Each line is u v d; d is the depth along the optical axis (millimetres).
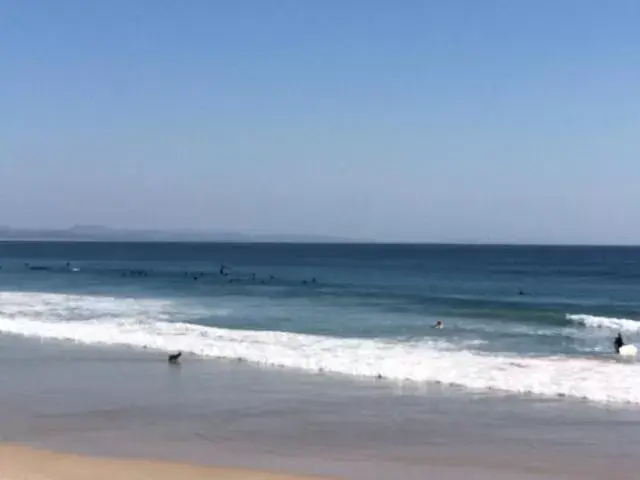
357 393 15289
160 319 28984
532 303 38969
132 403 14383
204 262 113625
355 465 10336
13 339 23328
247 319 29609
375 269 90125
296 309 33969
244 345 21078
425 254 173250
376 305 36406
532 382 15859
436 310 33812
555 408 13844
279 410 13836
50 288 49688
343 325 27703
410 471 10062
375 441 11672
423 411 13703
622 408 13773
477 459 10625
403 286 54469
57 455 10641
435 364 17891
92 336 23406
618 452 10977
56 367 18438
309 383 16312
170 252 180250
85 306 34031
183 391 15500
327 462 10484
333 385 16078
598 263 112062
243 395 15133
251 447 11312
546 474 9938
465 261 123000
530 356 19578
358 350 20250
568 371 16844
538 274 76500
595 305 38469
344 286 53406
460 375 16719
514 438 11805
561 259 133375
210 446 11367
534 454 10906
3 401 14570
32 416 13320
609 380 15898
